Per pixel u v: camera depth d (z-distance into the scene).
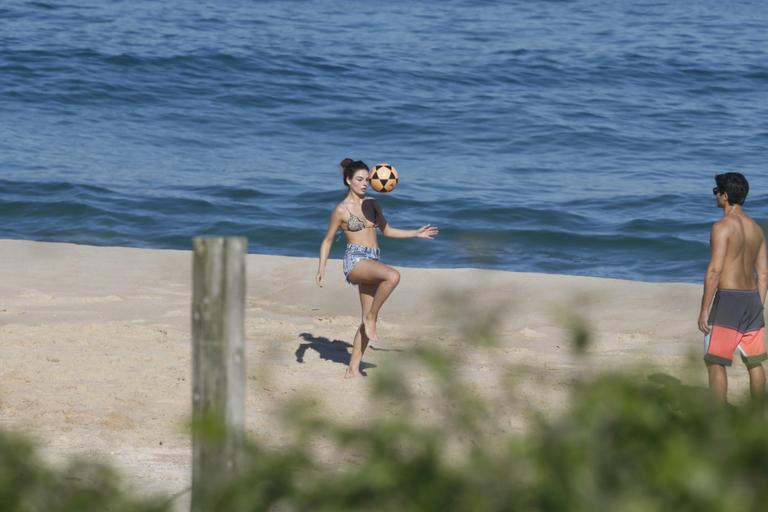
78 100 120.00
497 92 136.12
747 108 133.75
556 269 72.19
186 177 92.94
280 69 139.38
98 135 107.19
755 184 96.75
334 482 9.97
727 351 30.02
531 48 164.25
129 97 122.81
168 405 31.45
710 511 8.77
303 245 77.06
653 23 198.12
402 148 109.19
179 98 124.00
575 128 119.44
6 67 129.50
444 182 94.69
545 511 9.25
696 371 12.06
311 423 10.66
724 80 148.75
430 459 9.80
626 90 141.12
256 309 48.38
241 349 15.43
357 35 168.88
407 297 50.31
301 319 46.34
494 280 52.66
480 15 197.88
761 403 10.13
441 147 109.94
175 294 49.78
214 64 138.62
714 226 30.08
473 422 10.91
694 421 10.15
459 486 9.62
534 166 102.94
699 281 70.38
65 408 30.61
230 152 104.00
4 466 11.63
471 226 80.62
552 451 9.55
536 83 142.62
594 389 10.28
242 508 10.18
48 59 134.25
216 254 15.21
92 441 27.45
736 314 29.92
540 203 87.81
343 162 36.31
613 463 9.49
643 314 47.59
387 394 11.28
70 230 77.12
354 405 30.66
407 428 10.20
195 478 13.63
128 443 27.56
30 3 176.38
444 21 188.88
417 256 73.44
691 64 157.38
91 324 41.81
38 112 114.38
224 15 180.38
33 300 46.91
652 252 76.31
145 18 170.50
